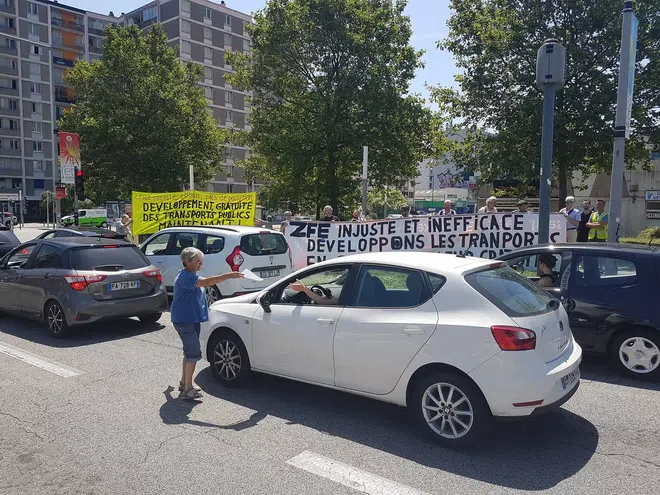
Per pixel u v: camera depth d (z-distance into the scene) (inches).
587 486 143.5
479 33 789.2
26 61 2930.6
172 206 565.0
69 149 825.5
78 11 3134.8
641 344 234.7
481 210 470.6
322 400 212.5
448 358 163.0
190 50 2950.3
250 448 167.5
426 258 189.5
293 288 202.2
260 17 1125.7
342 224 445.1
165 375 244.5
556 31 741.9
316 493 139.7
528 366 155.9
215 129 1483.8
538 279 261.6
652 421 190.1
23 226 2187.5
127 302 322.3
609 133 731.4
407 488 141.9
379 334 177.3
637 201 1073.5
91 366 258.2
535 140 765.3
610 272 244.5
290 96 1128.2
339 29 1029.8
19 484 145.9
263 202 1315.2
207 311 216.1
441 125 1146.7
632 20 397.1
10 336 322.0
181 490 141.7
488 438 174.7
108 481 147.1
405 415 196.5
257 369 215.9
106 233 511.5
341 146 1064.2
